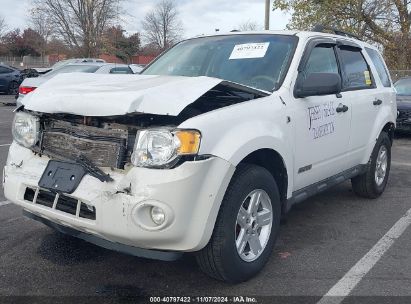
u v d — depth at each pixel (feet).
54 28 134.21
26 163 11.85
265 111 12.18
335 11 84.99
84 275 12.28
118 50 144.77
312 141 14.24
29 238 14.66
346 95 16.47
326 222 16.98
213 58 15.29
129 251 10.71
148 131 10.12
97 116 10.69
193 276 12.32
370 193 19.66
